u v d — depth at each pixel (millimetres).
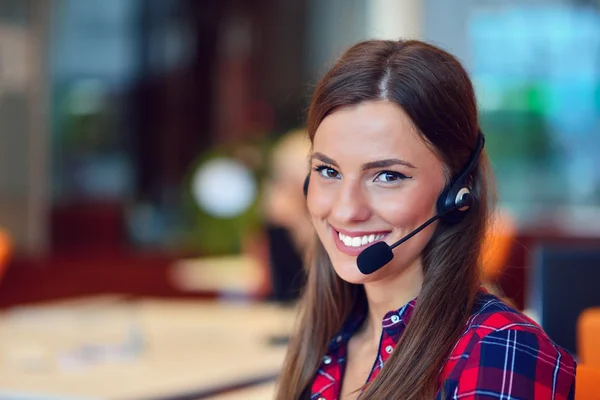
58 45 6434
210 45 7066
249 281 4031
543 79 6258
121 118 6750
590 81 6203
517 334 1259
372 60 1364
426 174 1356
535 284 2510
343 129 1365
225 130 7074
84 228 6594
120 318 3465
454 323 1339
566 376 1252
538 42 6242
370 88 1347
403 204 1354
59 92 6461
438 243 1403
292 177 3787
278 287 3742
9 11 6246
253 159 5758
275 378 2543
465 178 1388
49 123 6418
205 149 7012
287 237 3758
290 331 3102
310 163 1518
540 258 2480
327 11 7062
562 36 6203
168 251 6566
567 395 1251
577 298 2451
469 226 1409
